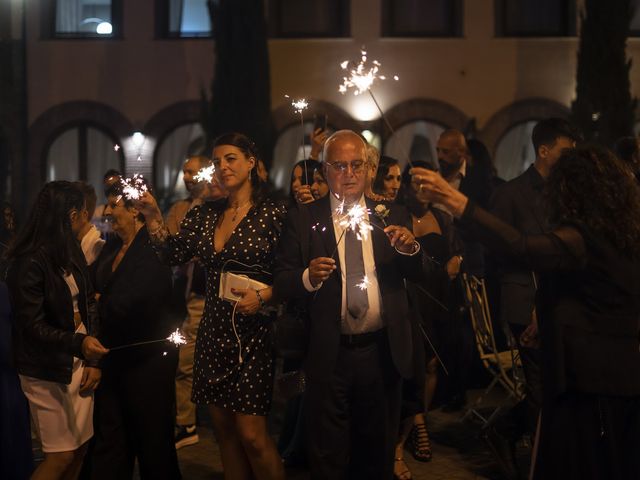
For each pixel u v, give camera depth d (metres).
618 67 13.69
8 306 3.74
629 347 2.95
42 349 3.60
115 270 4.19
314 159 5.05
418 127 15.27
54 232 3.64
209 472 4.95
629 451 2.94
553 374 2.98
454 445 5.42
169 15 15.57
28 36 15.47
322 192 5.00
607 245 2.92
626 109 13.70
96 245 4.84
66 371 3.60
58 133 15.52
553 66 15.21
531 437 4.50
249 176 3.96
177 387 5.46
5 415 3.71
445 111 15.15
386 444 3.69
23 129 15.45
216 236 3.92
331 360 3.53
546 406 3.02
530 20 15.28
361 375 3.59
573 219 2.94
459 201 2.81
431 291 5.00
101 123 15.46
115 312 4.12
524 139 15.34
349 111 15.17
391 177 5.03
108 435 4.12
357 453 3.72
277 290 3.58
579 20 15.04
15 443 3.73
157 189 15.41
